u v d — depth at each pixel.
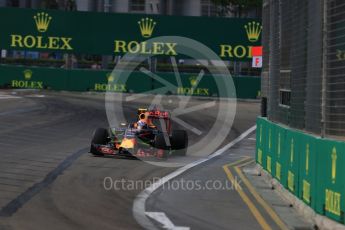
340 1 30.11
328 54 31.58
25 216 30.59
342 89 29.72
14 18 144.62
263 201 38.19
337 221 28.67
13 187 38.00
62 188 38.69
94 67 180.62
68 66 149.62
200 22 142.50
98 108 110.81
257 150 53.09
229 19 141.88
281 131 41.41
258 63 82.31
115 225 29.81
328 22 31.73
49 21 144.25
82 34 144.12
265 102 53.25
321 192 30.70
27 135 68.94
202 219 32.34
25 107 104.56
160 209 34.38
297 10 38.56
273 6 47.62
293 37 39.69
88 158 53.59
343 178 27.95
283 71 43.16
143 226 30.00
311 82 34.69
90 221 30.31
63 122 86.50
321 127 32.03
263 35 54.12
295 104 38.72
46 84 147.50
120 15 143.12
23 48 145.12
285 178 39.59
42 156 53.03
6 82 148.00
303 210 33.59
